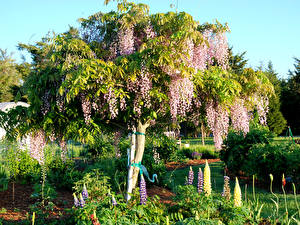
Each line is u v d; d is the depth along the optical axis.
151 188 7.43
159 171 7.77
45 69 4.19
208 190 3.87
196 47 4.15
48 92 4.10
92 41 4.53
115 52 4.48
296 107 25.42
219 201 3.67
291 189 7.03
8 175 7.14
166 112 4.54
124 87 4.00
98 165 8.34
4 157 7.63
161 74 3.92
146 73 3.77
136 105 3.96
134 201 3.70
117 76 3.83
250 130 8.34
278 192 6.83
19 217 4.70
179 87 3.91
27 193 6.30
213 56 4.70
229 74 4.52
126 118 4.40
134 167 4.81
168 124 5.29
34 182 7.19
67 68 3.82
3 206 5.32
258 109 4.65
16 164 7.18
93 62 3.59
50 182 7.34
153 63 3.64
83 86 3.62
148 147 8.94
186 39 3.74
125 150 9.89
